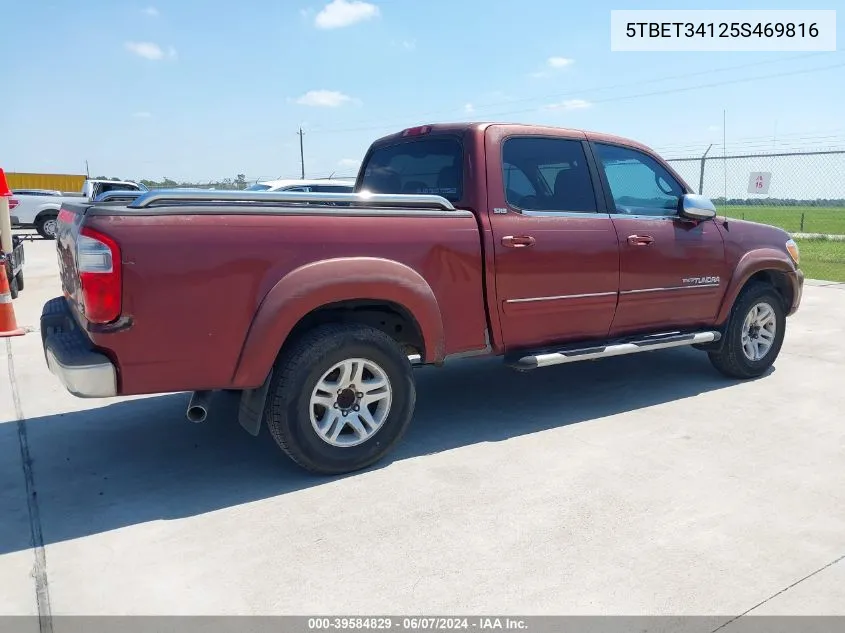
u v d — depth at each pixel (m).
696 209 4.76
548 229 4.20
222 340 3.22
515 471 3.66
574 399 4.97
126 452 4.02
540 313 4.23
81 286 3.05
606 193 4.60
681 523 3.08
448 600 2.53
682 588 2.59
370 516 3.18
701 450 3.93
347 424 3.61
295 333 3.61
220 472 3.72
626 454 3.88
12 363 6.04
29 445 4.13
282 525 3.10
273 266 3.29
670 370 5.78
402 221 3.68
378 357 3.61
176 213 3.10
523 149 4.25
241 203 3.69
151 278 3.04
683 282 4.87
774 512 3.18
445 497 3.36
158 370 3.14
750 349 5.37
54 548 2.92
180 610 2.48
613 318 4.60
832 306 8.69
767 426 4.33
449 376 5.65
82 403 4.96
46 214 20.64
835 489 3.41
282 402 3.39
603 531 3.01
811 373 5.62
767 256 5.32
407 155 4.61
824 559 2.79
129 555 2.86
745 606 2.49
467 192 4.04
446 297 3.85
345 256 3.47
